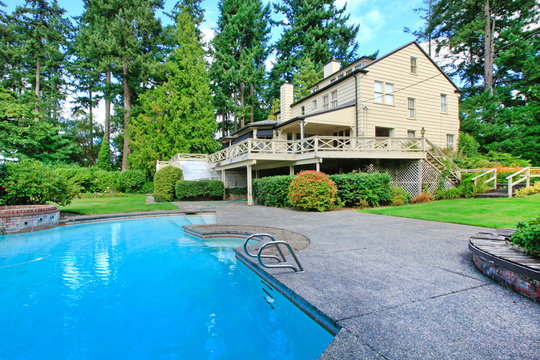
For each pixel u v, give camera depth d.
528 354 1.85
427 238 5.29
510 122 21.34
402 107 16.14
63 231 7.94
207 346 2.48
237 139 22.48
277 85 30.86
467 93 26.44
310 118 14.20
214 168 18.45
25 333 2.77
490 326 2.21
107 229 8.25
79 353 2.42
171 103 24.84
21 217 7.67
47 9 29.94
